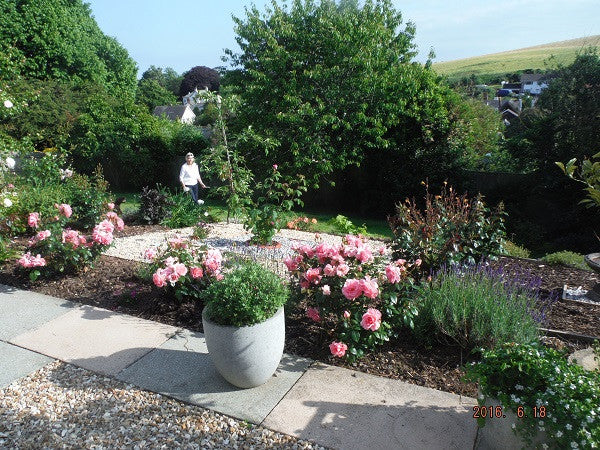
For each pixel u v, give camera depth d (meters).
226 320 2.90
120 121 17.61
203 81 65.94
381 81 12.65
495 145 17.30
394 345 3.55
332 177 15.58
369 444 2.46
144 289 4.79
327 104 13.22
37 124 17.31
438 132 13.73
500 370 2.24
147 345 3.69
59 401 2.94
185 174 9.93
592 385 2.08
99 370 3.31
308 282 3.54
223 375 3.00
